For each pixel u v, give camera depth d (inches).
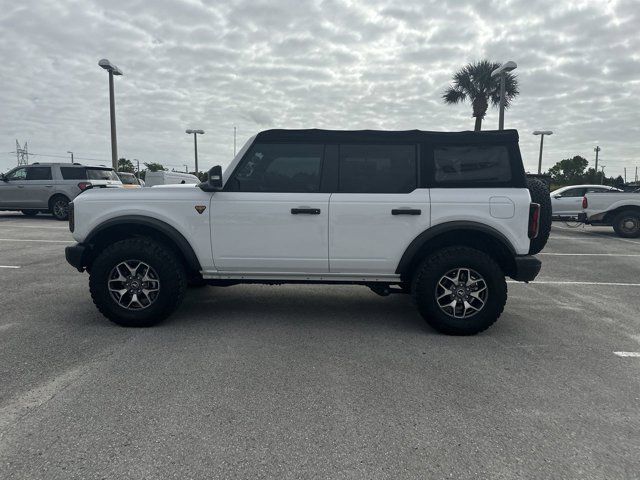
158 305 168.7
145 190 174.1
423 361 142.6
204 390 120.1
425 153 167.2
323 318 188.2
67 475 85.1
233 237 169.9
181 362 138.8
